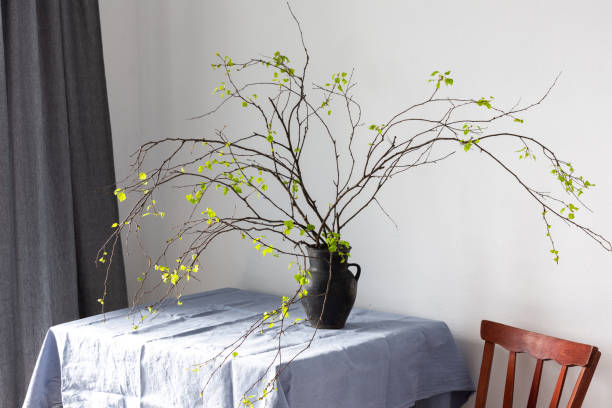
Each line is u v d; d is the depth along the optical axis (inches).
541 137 80.7
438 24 88.6
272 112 106.3
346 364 69.5
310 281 78.7
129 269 125.3
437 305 90.3
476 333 87.0
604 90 76.1
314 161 101.7
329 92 99.5
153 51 123.4
